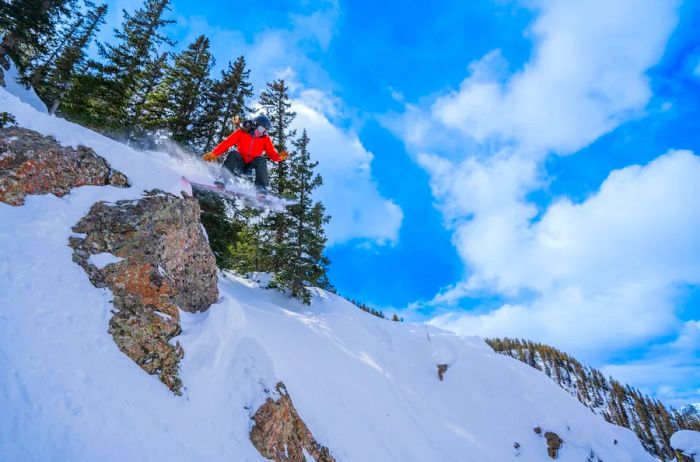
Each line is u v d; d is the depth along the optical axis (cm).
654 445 6494
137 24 2117
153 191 766
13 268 499
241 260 1884
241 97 2117
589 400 7769
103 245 625
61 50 2322
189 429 509
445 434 1166
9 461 316
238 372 668
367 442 898
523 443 1266
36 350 428
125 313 563
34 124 711
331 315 1581
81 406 410
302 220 1888
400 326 1708
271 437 612
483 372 1466
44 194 635
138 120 1928
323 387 995
